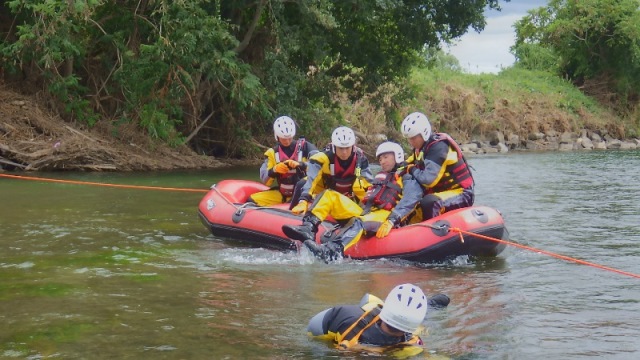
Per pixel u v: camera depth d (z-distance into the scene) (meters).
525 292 7.71
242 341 5.96
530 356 5.74
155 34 21.16
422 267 8.91
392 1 25.06
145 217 12.21
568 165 26.30
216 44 21.50
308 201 9.88
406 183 9.43
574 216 13.12
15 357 5.53
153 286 7.67
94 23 21.27
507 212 13.63
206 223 10.64
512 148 40.12
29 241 9.92
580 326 6.52
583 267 8.98
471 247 9.11
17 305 6.87
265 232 9.90
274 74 23.95
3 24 21.55
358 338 5.84
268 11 24.23
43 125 20.47
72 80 20.61
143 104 21.91
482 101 41.56
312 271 8.57
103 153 20.42
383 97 30.86
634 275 8.25
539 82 47.34
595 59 49.31
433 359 5.63
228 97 24.69
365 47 28.33
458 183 9.73
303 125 25.34
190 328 6.28
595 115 46.44
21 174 18.72
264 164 11.42
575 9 48.81
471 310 6.98
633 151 37.94
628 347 5.98
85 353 5.63
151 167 21.31
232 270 8.52
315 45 24.45
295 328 6.32
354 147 9.88
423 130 9.56
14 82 21.48
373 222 9.25
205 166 22.86
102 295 7.26
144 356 5.58
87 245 9.74
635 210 13.87
